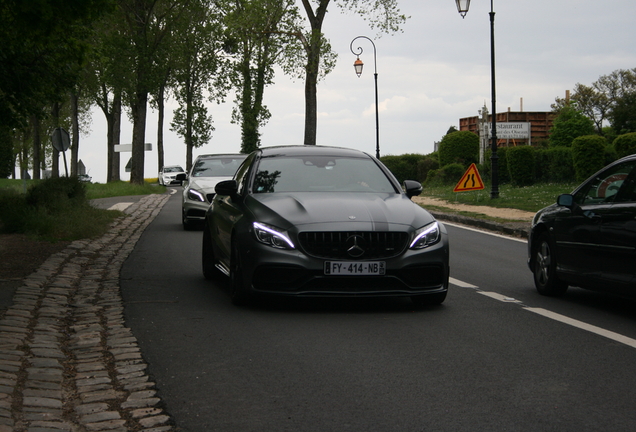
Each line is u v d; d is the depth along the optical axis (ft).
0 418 13.58
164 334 21.20
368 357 18.60
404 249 23.99
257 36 123.34
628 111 232.32
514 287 30.42
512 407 14.67
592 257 25.27
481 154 127.95
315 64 119.75
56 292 27.45
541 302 26.81
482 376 16.89
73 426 13.60
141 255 40.37
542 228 29.04
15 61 46.14
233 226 25.80
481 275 33.83
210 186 56.13
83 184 69.87
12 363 17.35
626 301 27.35
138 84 138.31
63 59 48.78
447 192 103.71
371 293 23.68
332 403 14.94
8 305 24.29
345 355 18.80
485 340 20.48
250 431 13.34
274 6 120.16
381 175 28.89
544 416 14.12
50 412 14.32
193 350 19.33
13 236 45.70
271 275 23.93
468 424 13.69
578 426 13.57
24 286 27.89
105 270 34.12
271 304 26.02
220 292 28.58
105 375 16.94
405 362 18.11
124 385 16.19
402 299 27.17
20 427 13.30
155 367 17.66
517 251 44.04
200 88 184.34
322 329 21.89
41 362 17.71
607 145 98.84
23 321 22.21
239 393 15.62
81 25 48.75
